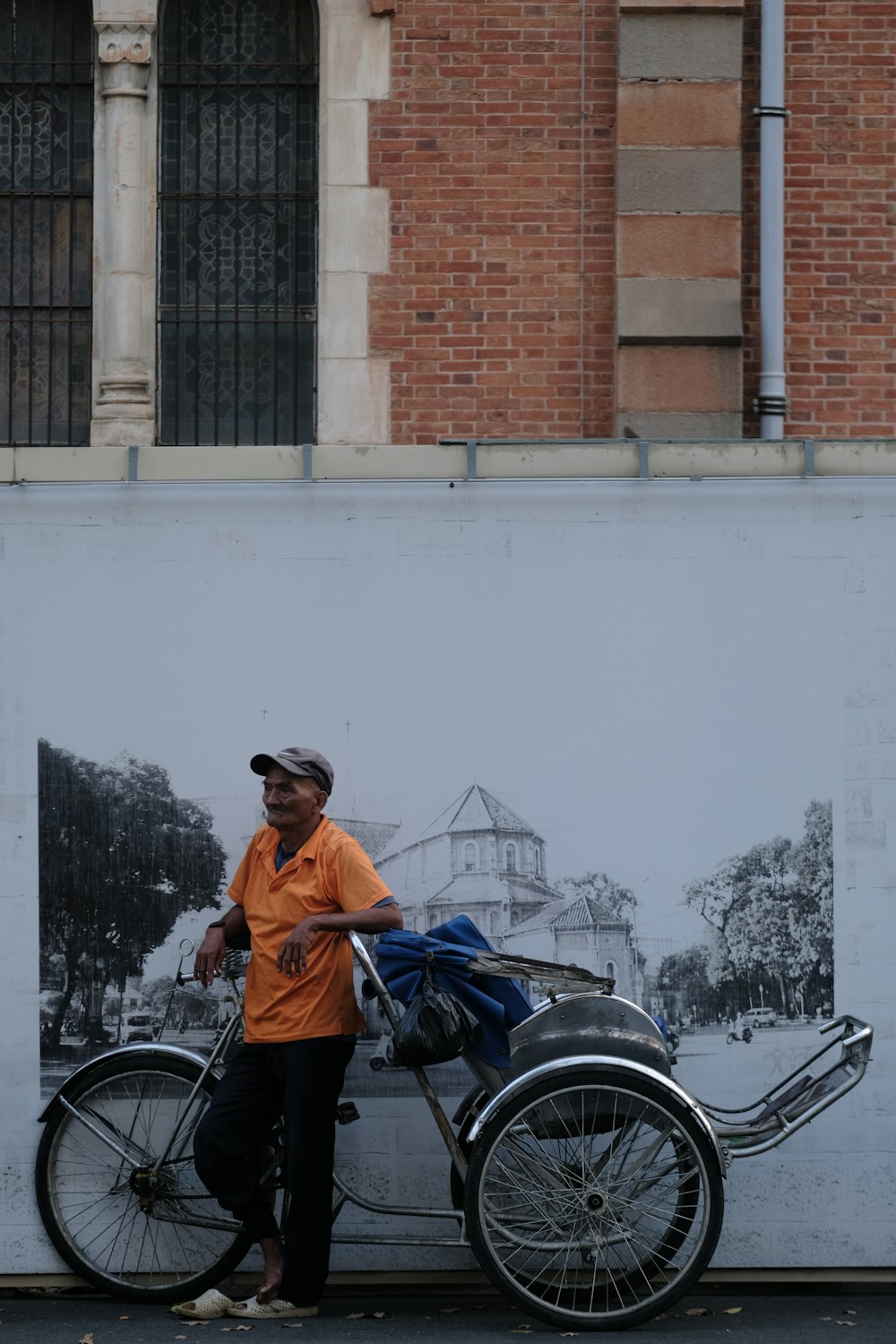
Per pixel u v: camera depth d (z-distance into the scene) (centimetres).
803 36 888
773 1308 523
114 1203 530
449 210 873
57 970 533
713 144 869
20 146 912
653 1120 488
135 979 534
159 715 536
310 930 486
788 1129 489
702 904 532
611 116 876
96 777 535
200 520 538
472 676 536
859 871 534
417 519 539
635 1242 505
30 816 534
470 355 873
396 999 496
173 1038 533
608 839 534
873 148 888
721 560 538
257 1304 506
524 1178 495
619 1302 502
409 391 876
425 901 532
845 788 535
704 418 865
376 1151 529
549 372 874
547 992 513
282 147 909
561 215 874
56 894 534
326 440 874
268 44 908
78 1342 479
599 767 535
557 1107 488
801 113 888
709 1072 530
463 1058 511
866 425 889
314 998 496
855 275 888
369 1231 527
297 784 502
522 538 539
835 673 536
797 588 538
